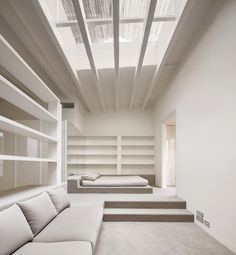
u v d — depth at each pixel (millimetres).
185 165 3730
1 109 5016
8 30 2930
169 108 4934
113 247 2393
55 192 2824
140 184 4801
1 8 2404
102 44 4121
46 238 1840
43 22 2477
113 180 5074
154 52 3980
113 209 3654
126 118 7238
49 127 3721
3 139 4621
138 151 7086
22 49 3430
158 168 6379
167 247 2391
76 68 4117
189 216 3311
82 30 2684
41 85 3000
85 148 7082
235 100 2199
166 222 3301
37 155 4477
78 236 1867
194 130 3301
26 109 2943
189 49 3533
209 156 2770
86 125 7215
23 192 2578
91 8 3020
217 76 2570
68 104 5941
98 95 5770
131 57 4070
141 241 2562
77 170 7000
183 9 2363
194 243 2490
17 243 1570
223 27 2428
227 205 2322
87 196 4203
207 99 2842
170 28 2963
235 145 2189
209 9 2748
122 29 3670
